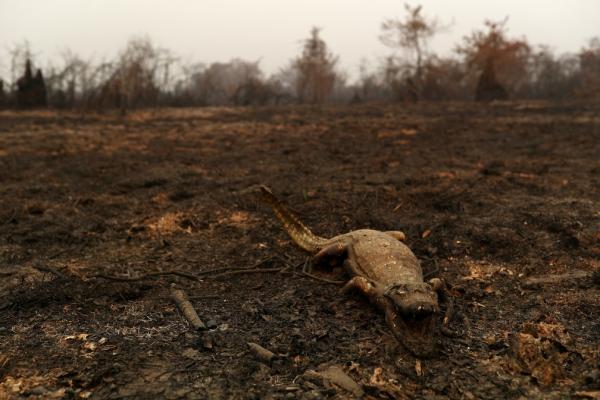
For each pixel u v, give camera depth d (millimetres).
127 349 4266
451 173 11641
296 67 55500
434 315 4262
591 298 5191
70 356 4148
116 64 35625
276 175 12070
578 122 22109
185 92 46188
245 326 4695
